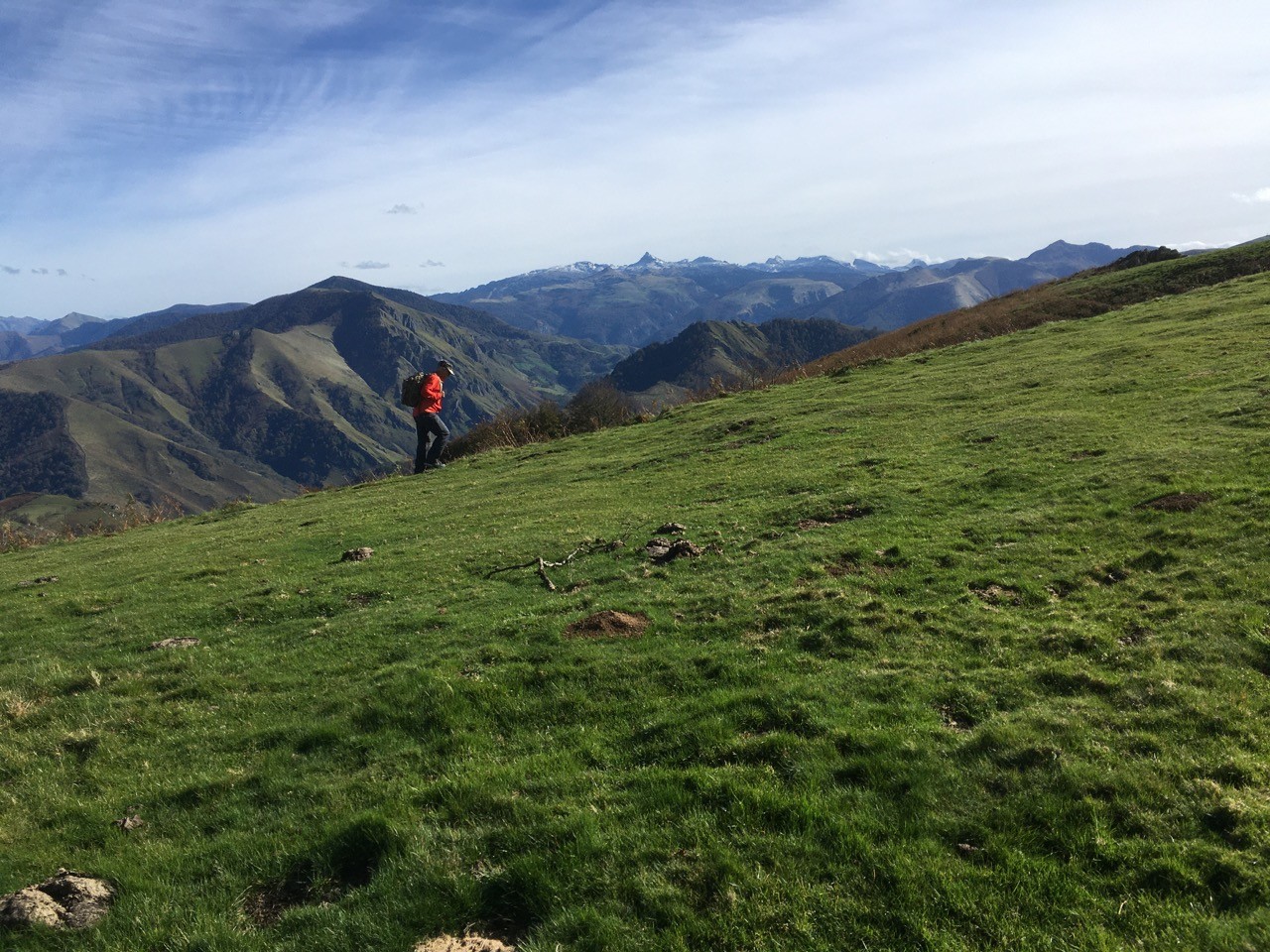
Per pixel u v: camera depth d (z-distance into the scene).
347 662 14.46
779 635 12.64
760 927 6.65
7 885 8.92
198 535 33.28
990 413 27.28
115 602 21.23
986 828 7.36
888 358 45.25
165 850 9.29
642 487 27.42
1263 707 8.56
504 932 7.24
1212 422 20.30
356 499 36.31
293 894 8.33
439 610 16.67
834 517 19.09
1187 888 6.41
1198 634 10.40
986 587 13.32
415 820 8.84
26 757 12.30
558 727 10.90
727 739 9.57
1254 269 46.56
